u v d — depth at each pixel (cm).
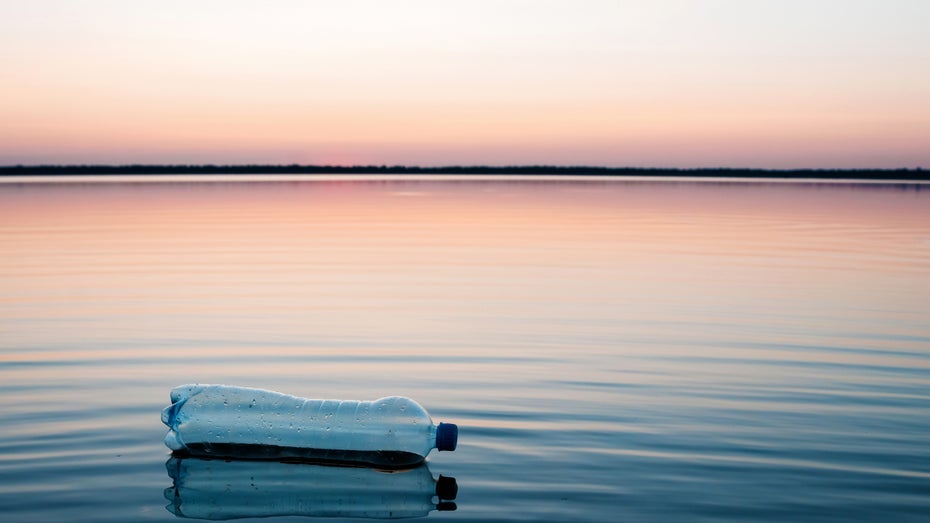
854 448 490
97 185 6994
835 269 1358
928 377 674
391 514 378
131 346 770
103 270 1310
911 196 5034
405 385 632
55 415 541
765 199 4384
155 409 556
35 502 392
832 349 775
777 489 420
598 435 508
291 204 3525
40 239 1823
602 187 7069
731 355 748
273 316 926
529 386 632
